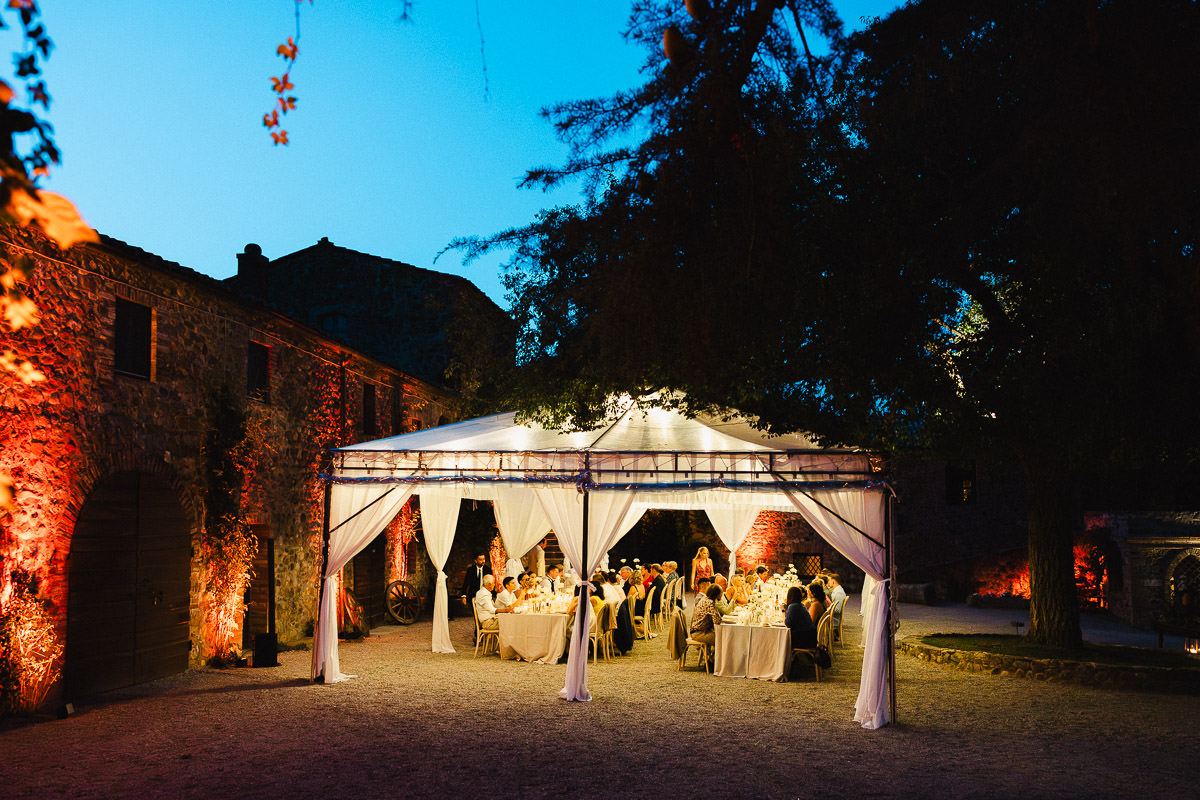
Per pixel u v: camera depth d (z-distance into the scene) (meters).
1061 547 12.07
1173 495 22.34
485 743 7.51
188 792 6.05
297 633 14.34
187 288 11.30
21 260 1.82
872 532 9.02
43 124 1.60
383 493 11.05
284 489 14.00
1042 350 8.90
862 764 6.87
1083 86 3.44
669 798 5.96
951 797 5.99
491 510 21.34
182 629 11.19
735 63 3.06
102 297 9.71
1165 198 3.55
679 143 3.39
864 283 7.47
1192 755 7.17
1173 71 3.29
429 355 22.33
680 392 9.71
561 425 10.30
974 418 10.16
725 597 13.27
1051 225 4.41
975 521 25.83
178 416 11.08
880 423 9.55
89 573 9.47
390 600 18.09
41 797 5.93
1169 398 8.53
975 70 4.45
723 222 3.92
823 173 7.03
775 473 9.77
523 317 8.89
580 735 7.83
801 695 9.84
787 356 8.56
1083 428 9.11
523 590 13.42
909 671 11.55
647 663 12.34
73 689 9.20
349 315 22.53
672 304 4.34
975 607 21.45
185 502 11.28
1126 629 17.42
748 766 6.79
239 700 9.40
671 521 26.83
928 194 7.09
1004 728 8.20
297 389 14.56
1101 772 6.64
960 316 10.57
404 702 9.34
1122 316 7.75
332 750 7.24
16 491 8.45
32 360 8.66
